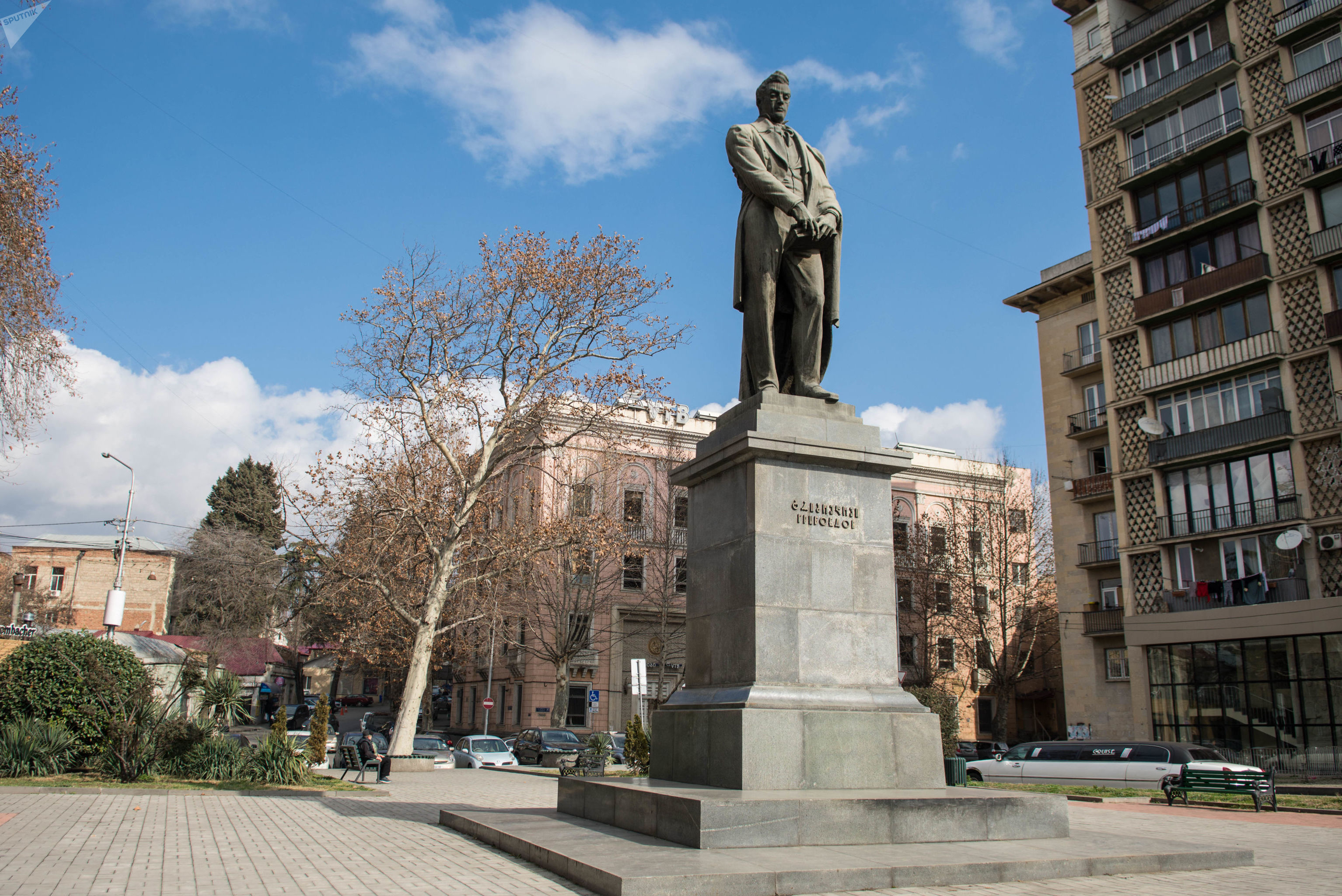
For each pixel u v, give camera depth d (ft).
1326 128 96.73
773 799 22.79
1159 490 109.19
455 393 92.07
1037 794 26.13
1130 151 116.57
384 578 96.63
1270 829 44.11
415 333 93.09
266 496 223.51
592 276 94.48
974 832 24.67
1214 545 104.12
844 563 28.14
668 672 159.74
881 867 20.39
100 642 61.21
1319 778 85.35
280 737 59.52
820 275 32.63
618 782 28.09
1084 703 121.60
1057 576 127.54
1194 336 107.96
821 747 25.59
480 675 184.96
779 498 27.94
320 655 225.15
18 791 47.73
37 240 70.13
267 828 34.78
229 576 180.75
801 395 31.60
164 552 201.46
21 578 185.78
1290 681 95.40
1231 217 103.55
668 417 158.81
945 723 89.20
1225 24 106.63
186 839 31.32
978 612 150.20
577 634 143.13
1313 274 96.94
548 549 97.35
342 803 47.83
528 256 93.71
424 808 45.80
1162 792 67.05
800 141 33.55
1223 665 101.35
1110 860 23.43
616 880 18.86
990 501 157.99
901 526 172.96
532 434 98.53
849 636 27.61
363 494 94.58
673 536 152.35
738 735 25.07
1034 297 134.10
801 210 31.40
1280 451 98.78
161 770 57.57
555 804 49.42
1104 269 118.11
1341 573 92.53
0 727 55.67
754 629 26.61
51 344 72.79
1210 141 105.40
